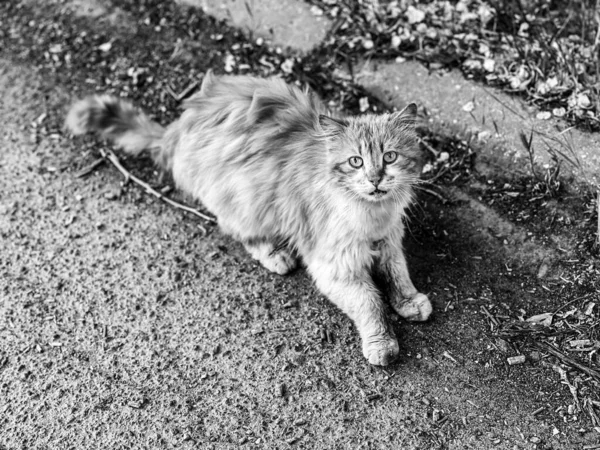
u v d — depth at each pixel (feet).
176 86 4.46
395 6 4.48
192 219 4.03
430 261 3.79
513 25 4.33
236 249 3.91
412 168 3.53
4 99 4.53
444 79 4.21
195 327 3.67
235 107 3.72
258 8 4.62
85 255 3.93
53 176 4.22
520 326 3.57
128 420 3.45
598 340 3.50
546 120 4.01
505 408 3.38
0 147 4.34
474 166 4.00
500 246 3.79
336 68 4.34
